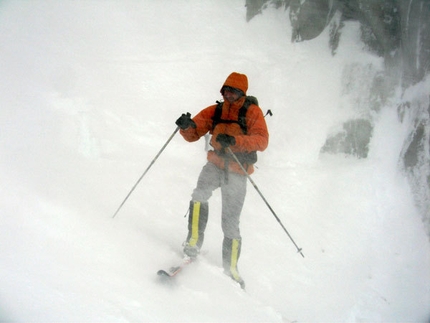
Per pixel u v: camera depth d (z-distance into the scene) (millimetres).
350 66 7676
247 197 6141
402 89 7305
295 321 3938
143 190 5297
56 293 2367
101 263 3020
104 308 2418
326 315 4551
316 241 5605
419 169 6703
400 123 7188
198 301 3107
